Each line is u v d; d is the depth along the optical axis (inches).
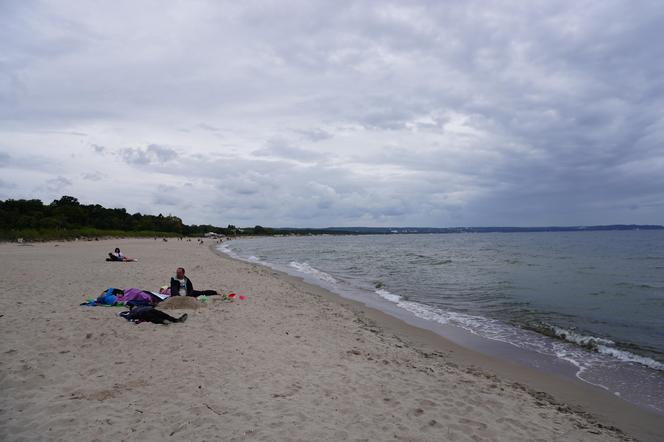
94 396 210.4
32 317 360.2
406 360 322.7
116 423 183.9
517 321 493.0
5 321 343.0
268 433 181.6
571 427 218.4
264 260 1514.5
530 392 275.1
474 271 1068.5
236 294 560.7
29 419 184.2
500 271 1063.6
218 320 391.5
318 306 536.7
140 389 222.5
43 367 245.6
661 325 472.7
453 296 673.0
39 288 525.3
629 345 393.4
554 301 624.4
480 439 192.1
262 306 490.0
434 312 545.3
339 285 806.5
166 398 212.5
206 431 180.1
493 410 228.1
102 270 780.0
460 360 349.1
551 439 200.5
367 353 329.4
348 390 239.8
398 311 551.2
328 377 259.1
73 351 277.4
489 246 2721.5
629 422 238.5
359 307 572.7
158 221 4667.8
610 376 314.7
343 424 196.2
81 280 623.8
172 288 493.0
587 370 327.9
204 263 1088.2
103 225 3469.5
